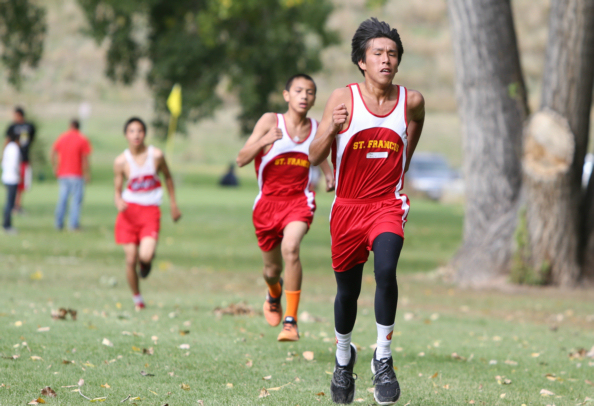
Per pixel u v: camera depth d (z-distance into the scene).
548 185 39.31
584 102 39.34
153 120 127.62
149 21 121.25
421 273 45.31
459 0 41.59
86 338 20.94
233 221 76.38
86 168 58.38
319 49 124.06
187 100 117.94
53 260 41.66
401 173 15.09
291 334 19.98
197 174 174.00
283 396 15.92
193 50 116.12
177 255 49.28
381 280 14.27
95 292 31.22
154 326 23.66
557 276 40.03
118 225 27.50
